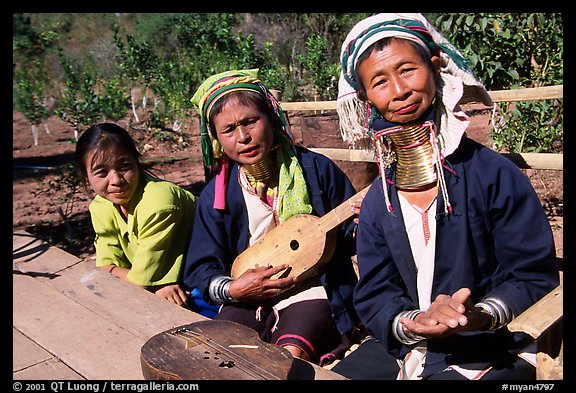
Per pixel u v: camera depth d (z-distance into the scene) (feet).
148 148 31.58
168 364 5.54
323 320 7.56
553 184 19.33
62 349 6.62
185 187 24.43
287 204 7.89
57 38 67.67
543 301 5.02
